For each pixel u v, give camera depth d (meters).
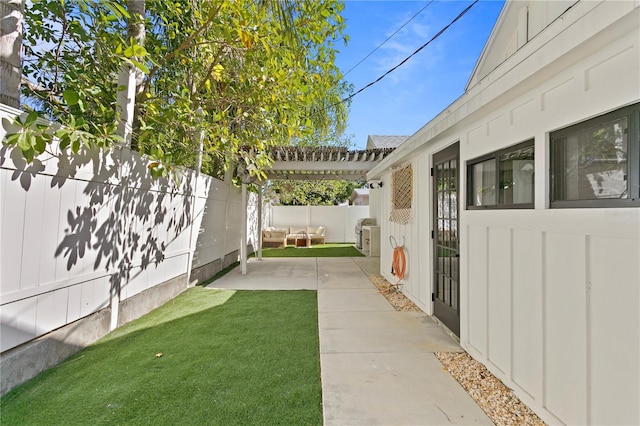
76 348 3.01
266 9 3.82
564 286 1.92
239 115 4.68
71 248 2.95
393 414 2.15
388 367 2.83
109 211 3.50
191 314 4.27
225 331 3.64
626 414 1.51
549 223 2.05
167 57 4.24
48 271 2.68
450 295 3.75
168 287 4.95
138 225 4.11
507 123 2.55
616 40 1.58
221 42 3.88
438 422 2.08
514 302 2.43
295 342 3.35
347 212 15.45
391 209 6.14
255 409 2.17
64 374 2.60
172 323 3.90
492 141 2.77
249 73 4.38
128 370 2.69
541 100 2.15
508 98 2.45
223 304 4.77
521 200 2.43
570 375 1.87
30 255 2.50
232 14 3.92
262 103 4.46
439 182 4.11
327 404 2.25
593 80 1.73
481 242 2.93
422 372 2.75
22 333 2.44
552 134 2.08
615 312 1.58
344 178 10.41
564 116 1.94
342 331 3.70
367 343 3.36
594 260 1.71
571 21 1.67
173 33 4.70
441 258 4.03
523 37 4.56
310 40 4.05
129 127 3.74
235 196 9.05
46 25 3.67
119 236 3.70
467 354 3.12
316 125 9.15
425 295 4.43
